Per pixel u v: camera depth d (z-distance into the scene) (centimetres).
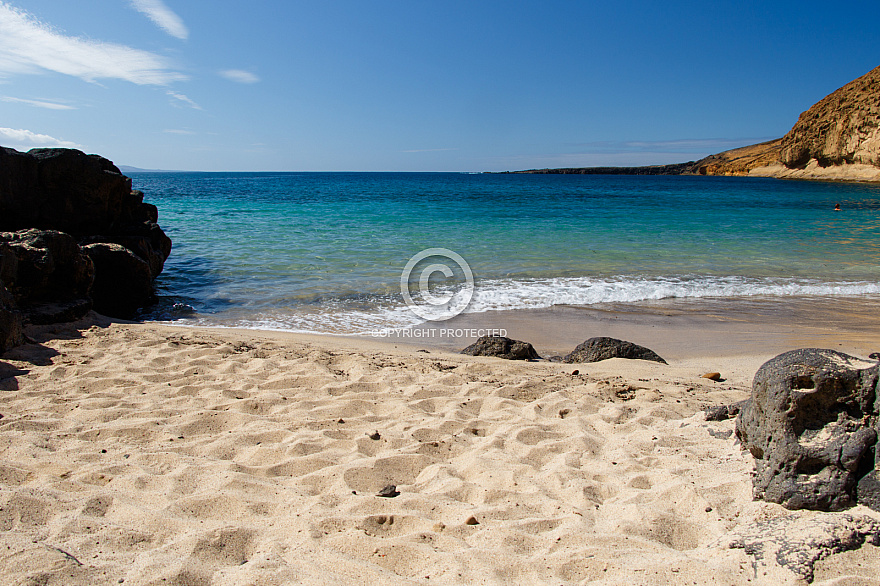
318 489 329
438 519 296
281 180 9669
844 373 280
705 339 819
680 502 304
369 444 398
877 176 7481
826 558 228
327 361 617
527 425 439
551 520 290
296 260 1375
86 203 1027
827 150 8719
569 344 800
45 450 362
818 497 266
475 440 419
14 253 683
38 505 282
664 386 562
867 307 1007
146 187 5916
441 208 2939
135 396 480
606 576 238
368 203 3269
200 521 282
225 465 349
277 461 363
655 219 2480
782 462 283
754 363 694
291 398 492
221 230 1900
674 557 248
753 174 11681
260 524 281
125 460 353
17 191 940
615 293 1097
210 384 517
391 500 312
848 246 1719
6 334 577
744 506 289
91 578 225
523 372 609
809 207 3319
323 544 260
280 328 855
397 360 637
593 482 337
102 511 286
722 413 427
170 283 1137
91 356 588
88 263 809
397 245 1617
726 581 228
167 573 229
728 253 1572
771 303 1038
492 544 266
